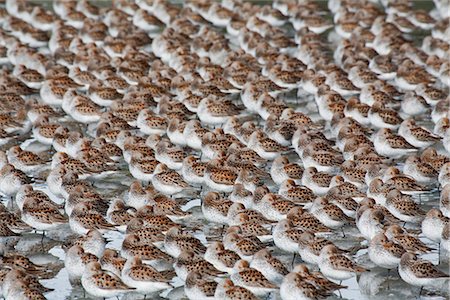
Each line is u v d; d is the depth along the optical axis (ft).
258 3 159.53
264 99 104.17
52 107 107.86
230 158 86.89
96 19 147.02
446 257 73.67
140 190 80.23
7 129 98.32
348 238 76.64
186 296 68.69
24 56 123.24
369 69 116.88
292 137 95.50
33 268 69.87
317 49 126.72
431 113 106.11
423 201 83.56
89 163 86.38
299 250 70.08
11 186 82.99
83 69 121.49
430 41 127.44
